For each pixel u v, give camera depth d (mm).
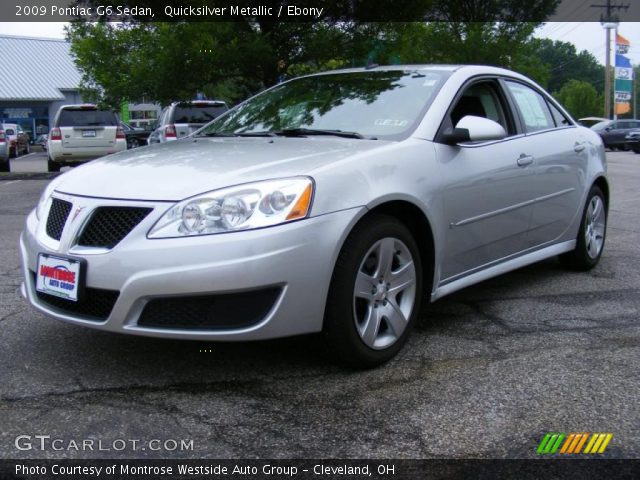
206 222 2887
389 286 3354
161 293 2869
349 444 2568
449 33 20438
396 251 3404
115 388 3055
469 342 3688
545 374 3232
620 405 2891
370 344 3244
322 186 3041
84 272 2996
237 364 3340
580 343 3670
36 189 11867
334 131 3859
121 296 2906
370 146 3475
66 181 3439
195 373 3230
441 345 3639
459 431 2666
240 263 2832
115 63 12734
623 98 45812
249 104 4711
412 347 3611
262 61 12133
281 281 2896
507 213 4195
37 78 44094
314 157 3270
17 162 26656
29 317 4086
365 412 2832
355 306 3162
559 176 4746
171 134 13922
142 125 36219
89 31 12867
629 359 3430
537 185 4477
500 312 4258
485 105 4320
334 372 3250
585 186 5121
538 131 4680
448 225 3697
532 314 4211
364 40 12773
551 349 3574
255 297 2908
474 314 4215
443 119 3822
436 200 3584
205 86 13125
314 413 2820
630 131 30656
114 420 2750
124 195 3064
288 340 3660
